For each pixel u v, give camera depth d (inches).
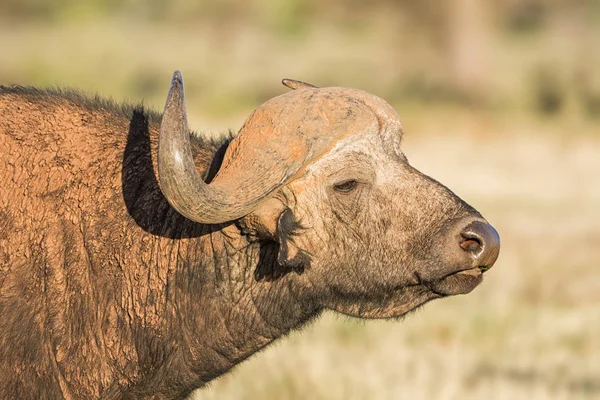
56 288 748.0
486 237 732.0
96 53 5029.5
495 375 1290.6
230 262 765.9
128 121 808.9
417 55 5260.8
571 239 2092.8
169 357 768.9
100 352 757.3
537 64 5044.3
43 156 768.9
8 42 5290.4
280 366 1223.5
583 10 6535.4
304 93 743.1
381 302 767.1
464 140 3661.4
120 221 767.7
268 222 735.7
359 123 737.6
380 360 1286.9
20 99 794.8
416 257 743.1
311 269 756.6
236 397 1131.9
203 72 5068.9
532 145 3533.5
